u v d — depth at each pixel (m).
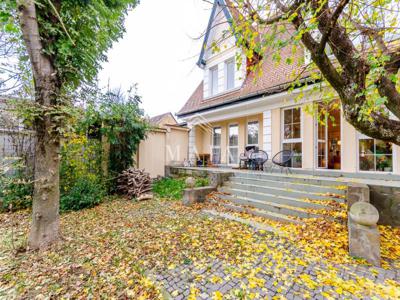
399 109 2.09
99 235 3.52
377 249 2.58
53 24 2.96
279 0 2.42
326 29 2.00
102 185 6.37
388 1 2.37
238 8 2.54
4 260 2.76
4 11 2.46
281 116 6.65
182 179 7.71
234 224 3.98
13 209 4.77
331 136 7.25
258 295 2.04
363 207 2.77
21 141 4.91
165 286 2.22
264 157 6.97
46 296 2.08
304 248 2.98
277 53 2.77
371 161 5.06
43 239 3.06
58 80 3.13
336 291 2.06
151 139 8.58
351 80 2.11
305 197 4.41
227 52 8.91
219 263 2.64
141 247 3.08
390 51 2.33
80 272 2.48
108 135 6.43
